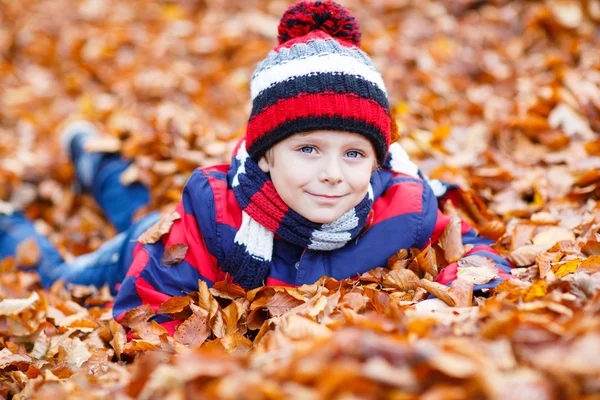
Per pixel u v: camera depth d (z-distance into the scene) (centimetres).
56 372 189
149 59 540
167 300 204
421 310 182
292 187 192
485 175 294
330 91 186
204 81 492
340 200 193
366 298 190
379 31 512
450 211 248
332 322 168
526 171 299
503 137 333
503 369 127
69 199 376
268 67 195
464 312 166
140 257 212
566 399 118
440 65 460
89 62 547
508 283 186
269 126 192
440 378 123
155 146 343
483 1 525
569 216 252
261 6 602
